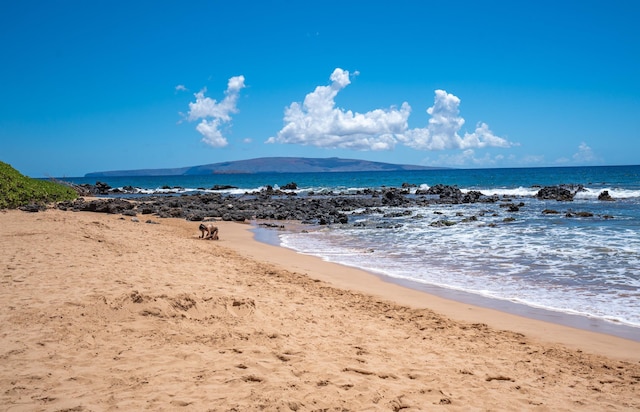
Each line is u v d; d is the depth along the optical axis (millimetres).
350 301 9789
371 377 5598
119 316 6750
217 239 19859
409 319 8680
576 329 8250
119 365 5238
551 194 42344
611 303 9859
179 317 7039
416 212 31766
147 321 6688
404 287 11422
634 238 18078
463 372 6039
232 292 8953
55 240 12875
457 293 10836
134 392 4602
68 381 4746
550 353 7008
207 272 10984
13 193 23781
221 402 4508
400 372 5863
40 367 5020
